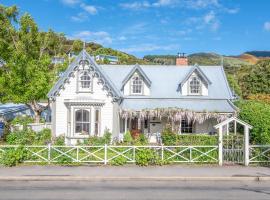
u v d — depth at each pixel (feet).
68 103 106.22
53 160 74.02
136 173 66.23
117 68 125.59
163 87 119.85
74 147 75.05
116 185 59.16
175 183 60.95
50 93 107.65
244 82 244.63
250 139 87.35
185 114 108.58
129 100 115.44
